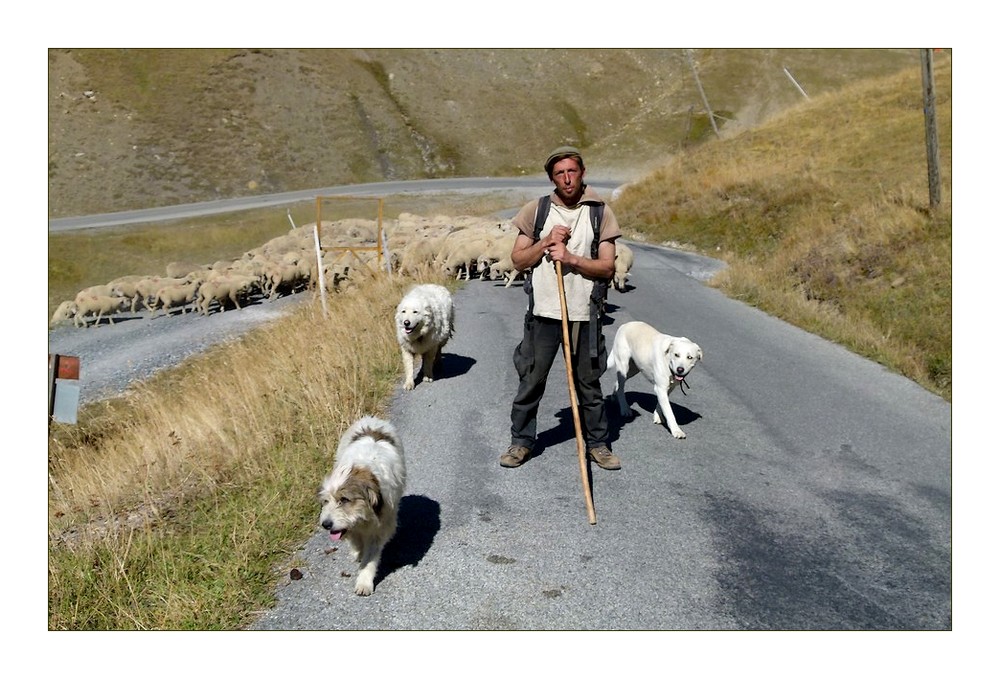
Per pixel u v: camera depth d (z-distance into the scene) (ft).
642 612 12.76
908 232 41.73
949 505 16.78
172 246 106.73
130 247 104.32
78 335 53.06
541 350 17.74
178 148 162.91
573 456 19.24
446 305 26.37
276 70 192.03
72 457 27.68
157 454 20.74
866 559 14.49
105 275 92.12
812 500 16.97
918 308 34.01
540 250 16.69
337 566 14.26
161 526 15.96
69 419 18.08
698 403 23.97
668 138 177.37
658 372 20.81
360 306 37.55
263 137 173.06
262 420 21.13
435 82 215.92
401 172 180.65
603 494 17.03
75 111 162.40
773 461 19.22
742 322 36.63
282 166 168.76
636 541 14.98
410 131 193.67
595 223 16.94
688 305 40.98
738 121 179.52
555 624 12.47
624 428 21.62
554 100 222.69
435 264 51.21
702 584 13.56
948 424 22.25
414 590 13.43
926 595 13.32
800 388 25.73
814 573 13.99
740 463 19.03
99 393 38.45
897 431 21.56
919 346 30.73
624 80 235.40
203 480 18.33
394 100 204.03
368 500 12.66
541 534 15.21
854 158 66.69
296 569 14.07
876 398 24.71
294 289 61.16
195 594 13.43
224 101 178.70
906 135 68.85
